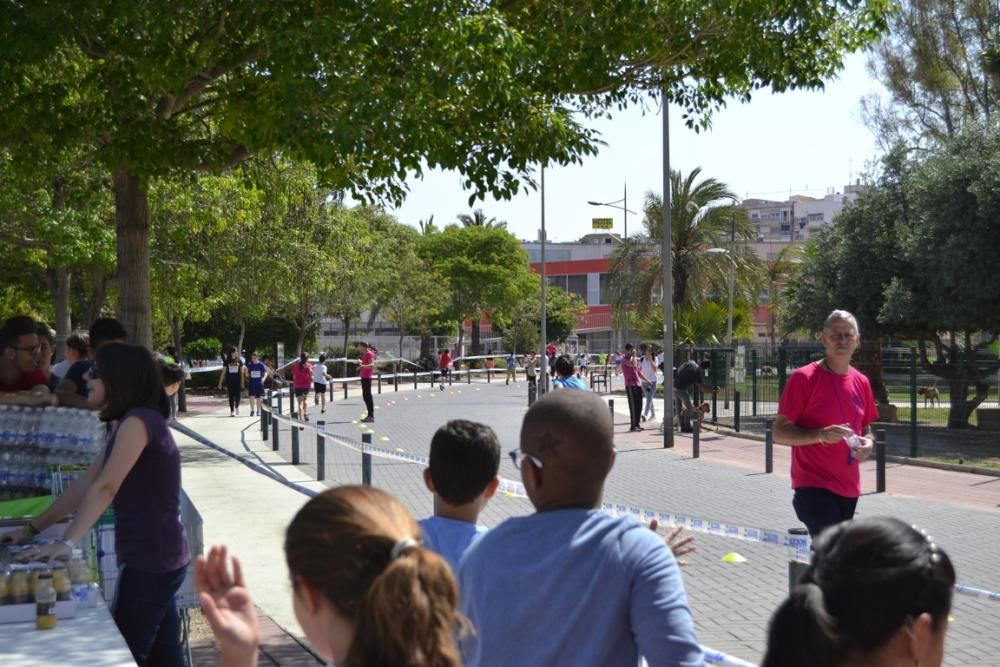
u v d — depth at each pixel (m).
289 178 19.36
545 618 2.64
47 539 4.95
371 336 88.31
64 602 4.21
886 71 29.84
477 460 3.65
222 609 1.98
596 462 2.86
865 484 15.86
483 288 73.75
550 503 2.86
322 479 15.01
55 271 26.75
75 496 4.81
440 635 1.62
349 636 1.77
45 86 9.81
